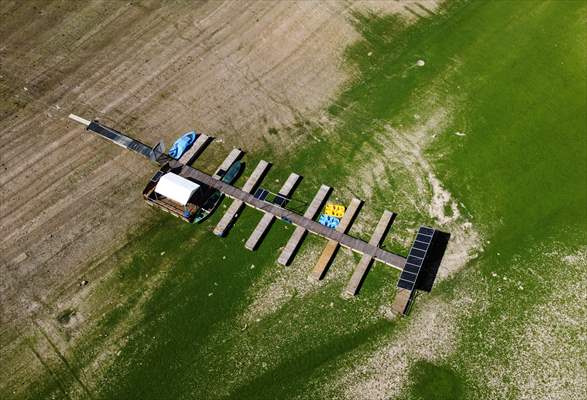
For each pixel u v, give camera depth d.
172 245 24.48
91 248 24.52
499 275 23.19
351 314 22.48
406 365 21.28
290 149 27.09
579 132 27.22
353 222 24.78
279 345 21.91
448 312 22.36
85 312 22.92
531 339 21.67
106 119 28.41
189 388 21.14
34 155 27.41
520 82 29.06
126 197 25.89
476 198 25.23
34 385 21.30
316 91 29.09
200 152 27.16
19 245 24.67
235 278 23.55
